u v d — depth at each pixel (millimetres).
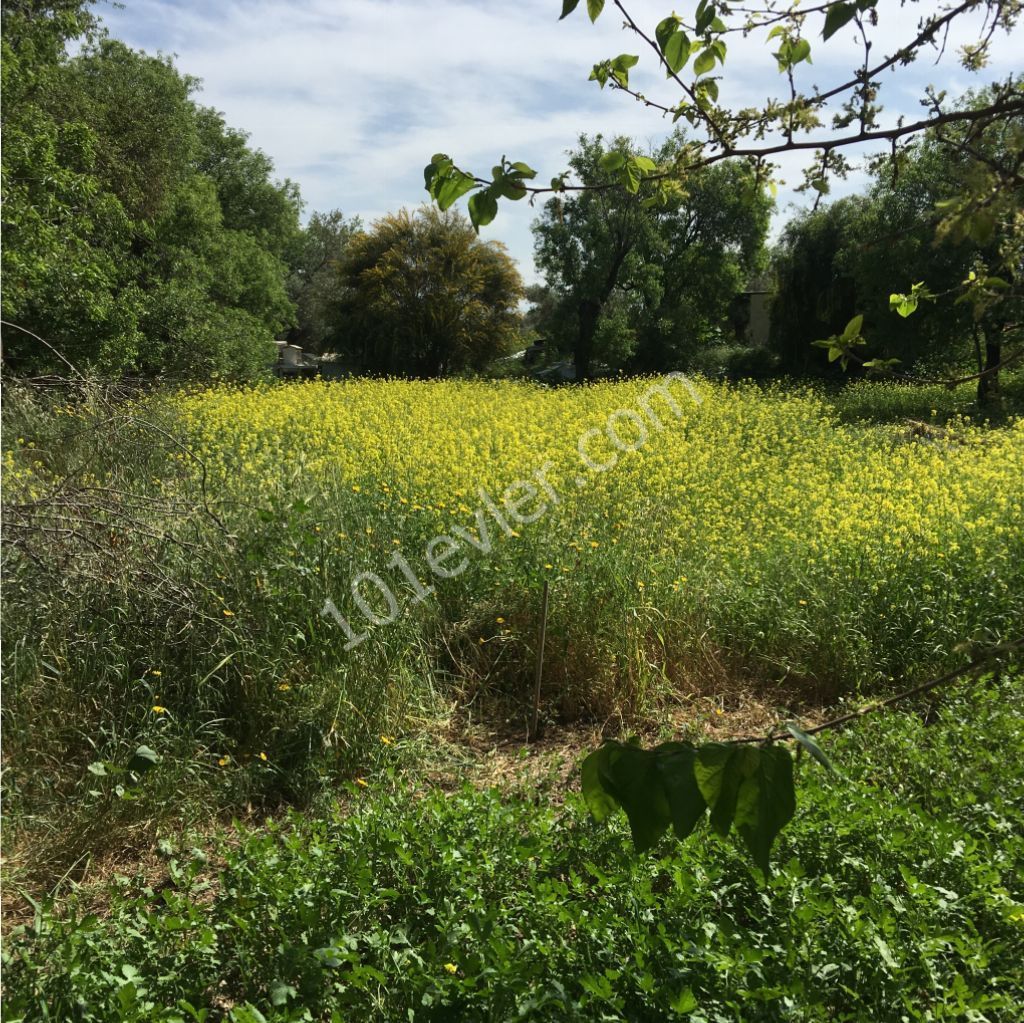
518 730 5066
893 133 1609
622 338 30844
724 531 7648
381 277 32344
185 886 3074
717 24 1659
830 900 2736
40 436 7887
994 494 8336
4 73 13844
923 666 5539
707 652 5648
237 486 6008
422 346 33125
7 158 12938
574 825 3352
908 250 16812
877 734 4125
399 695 4727
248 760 4320
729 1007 2285
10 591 4324
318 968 2467
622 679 5219
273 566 4738
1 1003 2348
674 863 2908
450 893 2898
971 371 18750
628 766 1135
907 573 6109
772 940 2580
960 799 3377
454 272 32562
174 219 21766
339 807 3998
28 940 2771
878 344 18938
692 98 1756
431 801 3520
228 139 31859
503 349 34344
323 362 39219
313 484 6184
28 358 14438
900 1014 2297
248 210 32938
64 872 3514
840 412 16516
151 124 20875
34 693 4180
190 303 19438
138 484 6066
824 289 24797
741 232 31547
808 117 1715
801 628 5707
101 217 16016
